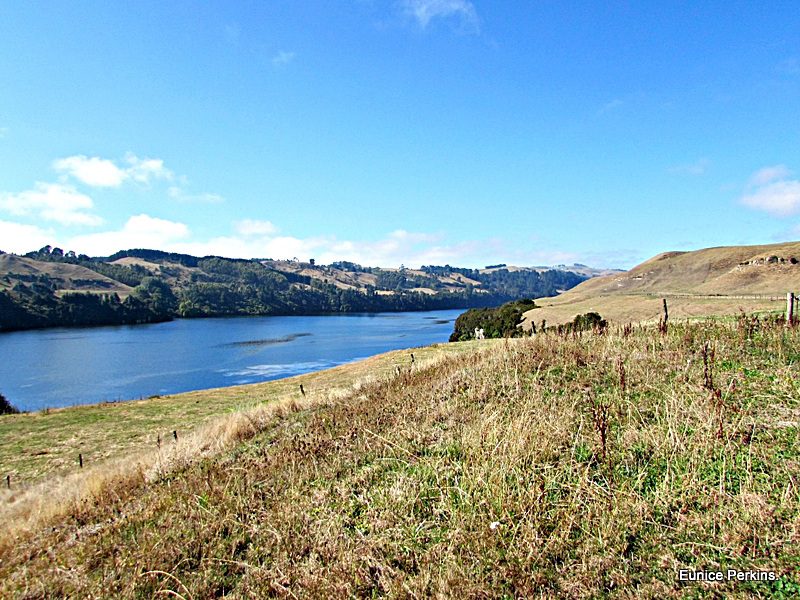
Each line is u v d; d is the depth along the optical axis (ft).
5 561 17.16
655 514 11.98
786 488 11.71
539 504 12.71
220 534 14.55
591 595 9.67
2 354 221.87
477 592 10.09
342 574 11.37
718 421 15.26
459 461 16.29
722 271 314.96
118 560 13.93
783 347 23.45
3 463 46.57
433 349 106.42
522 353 29.45
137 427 60.54
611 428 16.74
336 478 17.29
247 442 28.63
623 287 358.02
